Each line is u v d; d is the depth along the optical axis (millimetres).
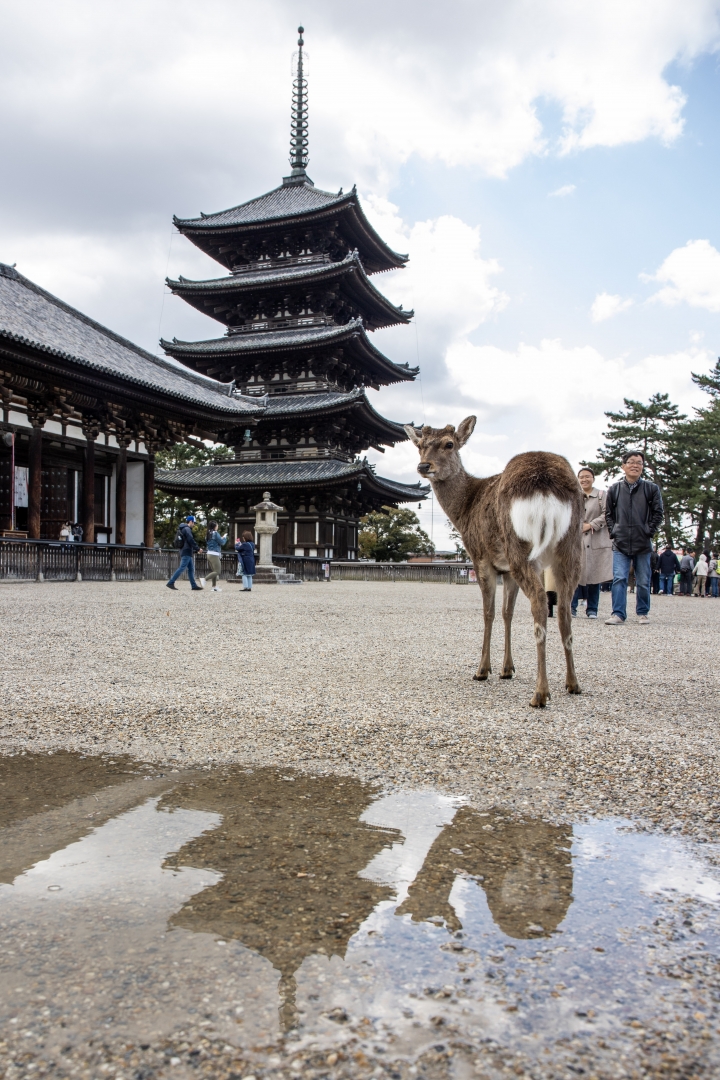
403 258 53375
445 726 4059
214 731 3945
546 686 4602
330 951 1719
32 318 25531
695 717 4344
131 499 32094
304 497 45906
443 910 1938
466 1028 1437
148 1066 1321
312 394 46750
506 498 4656
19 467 28219
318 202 47656
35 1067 1315
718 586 29250
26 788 3002
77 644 7449
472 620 11672
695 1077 1303
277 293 45906
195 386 33219
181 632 8836
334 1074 1297
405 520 81562
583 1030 1437
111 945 1744
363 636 8875
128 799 2867
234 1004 1509
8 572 19344
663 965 1681
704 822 2646
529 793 2957
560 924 1874
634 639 8750
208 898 1999
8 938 1777
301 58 53469
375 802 2844
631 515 10797
